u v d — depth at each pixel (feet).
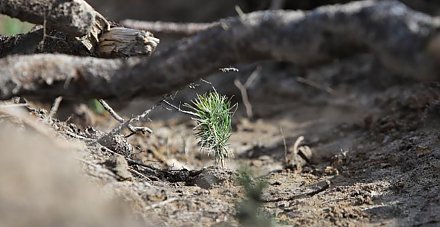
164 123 31.24
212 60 13.73
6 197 13.55
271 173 21.88
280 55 13.34
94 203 14.37
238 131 30.42
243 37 13.33
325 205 17.06
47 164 14.83
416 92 27.78
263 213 16.07
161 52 14.02
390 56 12.68
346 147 24.66
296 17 13.08
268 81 36.47
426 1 37.93
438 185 17.61
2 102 16.78
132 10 46.01
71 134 18.13
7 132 15.47
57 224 13.34
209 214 15.56
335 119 30.58
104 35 18.03
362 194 17.60
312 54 13.14
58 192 14.20
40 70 14.19
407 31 12.39
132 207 15.06
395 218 15.83
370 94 32.91
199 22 45.19
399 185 17.87
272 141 27.96
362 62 35.63
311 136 28.09
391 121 25.43
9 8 15.85
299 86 35.60
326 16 12.80
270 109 33.76
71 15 16.39
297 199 17.78
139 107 33.53
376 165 20.72
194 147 26.53
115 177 16.21
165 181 18.26
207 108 20.40
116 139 19.21
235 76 37.09
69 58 14.35
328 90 33.06
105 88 14.29
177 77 13.99
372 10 12.57
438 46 12.21
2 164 14.25
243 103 35.29
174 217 15.20
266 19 13.21
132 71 14.08
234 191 17.62
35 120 17.06
